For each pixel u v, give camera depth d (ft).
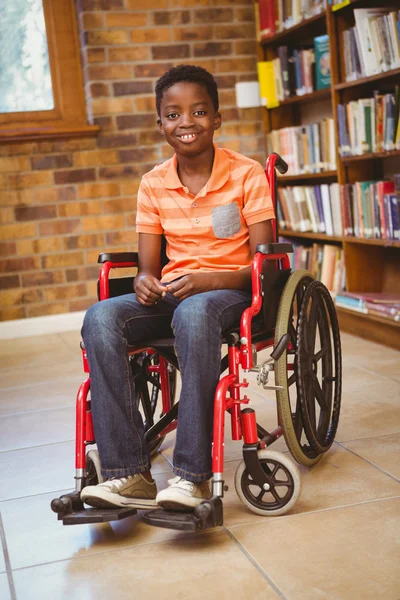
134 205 13.78
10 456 7.33
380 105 10.09
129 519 5.68
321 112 13.20
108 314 5.40
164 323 5.80
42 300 13.69
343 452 6.72
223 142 14.01
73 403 9.07
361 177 11.27
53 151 13.35
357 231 11.04
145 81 13.51
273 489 5.44
